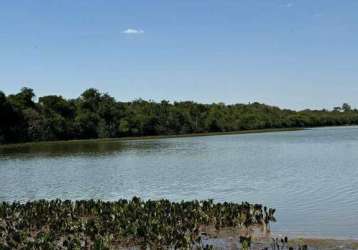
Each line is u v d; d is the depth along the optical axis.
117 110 164.25
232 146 101.62
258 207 27.72
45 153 86.81
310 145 98.94
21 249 21.42
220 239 23.11
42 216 28.09
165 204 29.16
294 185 41.38
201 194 38.19
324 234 23.75
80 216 28.69
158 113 176.50
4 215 28.59
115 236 23.77
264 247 21.38
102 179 49.38
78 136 147.12
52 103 149.25
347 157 68.69
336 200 33.31
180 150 90.88
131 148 98.56
